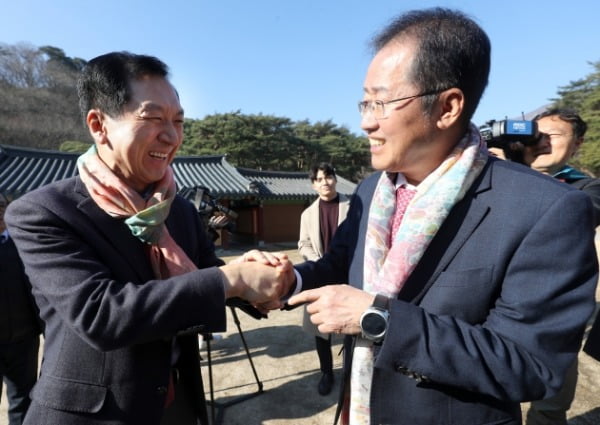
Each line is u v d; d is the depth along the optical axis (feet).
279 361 10.65
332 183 10.34
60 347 3.44
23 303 6.34
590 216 2.82
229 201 46.68
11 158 39.91
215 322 3.07
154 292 2.94
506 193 3.01
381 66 3.03
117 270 3.49
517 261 2.82
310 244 10.70
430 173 3.42
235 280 3.29
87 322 2.92
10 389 6.65
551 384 2.66
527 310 2.73
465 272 3.01
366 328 2.80
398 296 3.20
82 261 3.18
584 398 8.09
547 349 2.68
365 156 100.68
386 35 3.13
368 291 3.44
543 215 2.80
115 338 2.90
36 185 35.94
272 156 92.17
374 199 3.83
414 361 2.69
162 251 3.80
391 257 3.21
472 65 2.89
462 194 3.07
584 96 89.40
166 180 3.91
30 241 3.20
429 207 3.10
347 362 3.92
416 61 2.88
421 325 2.74
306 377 9.70
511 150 6.38
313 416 8.03
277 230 51.11
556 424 6.09
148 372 3.55
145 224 3.55
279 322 14.03
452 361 2.64
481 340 2.70
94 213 3.53
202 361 10.71
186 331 3.06
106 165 3.65
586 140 71.41
